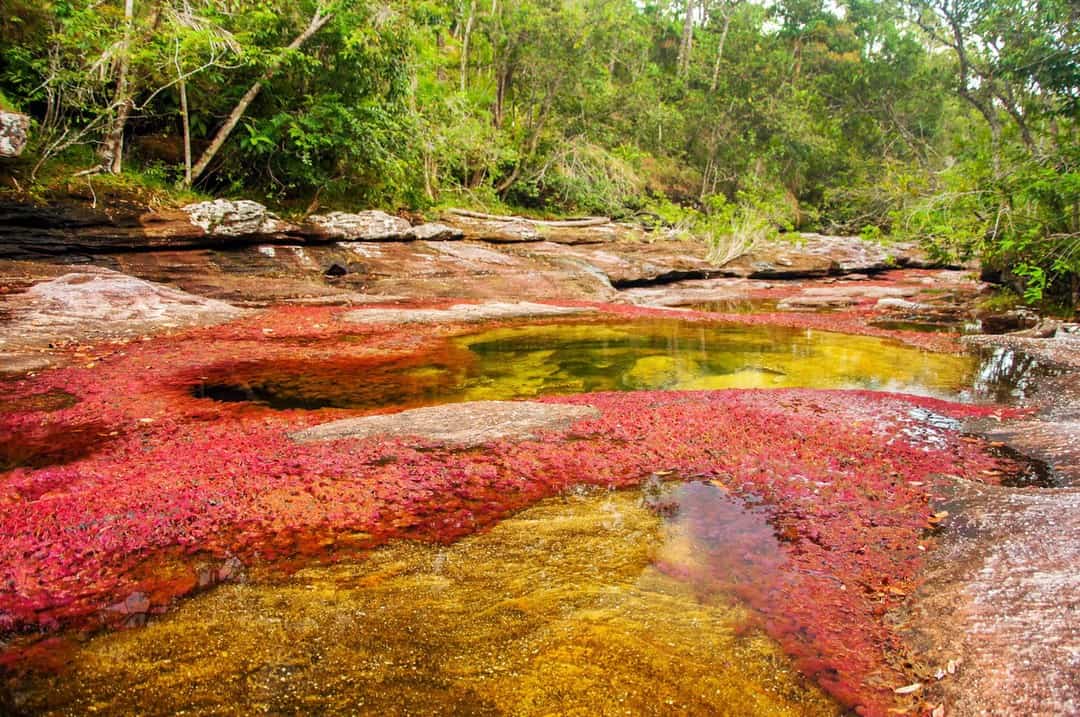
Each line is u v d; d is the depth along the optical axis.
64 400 5.77
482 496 3.84
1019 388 7.34
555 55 22.20
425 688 2.12
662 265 19.86
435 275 14.34
